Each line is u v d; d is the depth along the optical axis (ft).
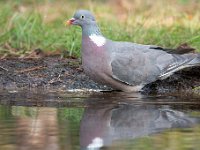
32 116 38.88
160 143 33.24
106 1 68.03
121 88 47.01
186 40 52.54
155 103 42.68
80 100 43.62
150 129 36.04
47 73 49.24
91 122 37.45
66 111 40.29
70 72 49.44
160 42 53.16
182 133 35.17
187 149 32.04
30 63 50.75
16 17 56.39
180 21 58.39
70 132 35.37
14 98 44.29
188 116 38.96
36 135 34.68
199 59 47.88
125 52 46.42
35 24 55.77
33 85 47.88
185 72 48.88
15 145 32.86
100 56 45.65
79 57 51.93
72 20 46.65
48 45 53.36
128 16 60.13
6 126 36.50
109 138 34.30
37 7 63.31
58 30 56.95
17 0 63.26
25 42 54.24
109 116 38.96
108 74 45.91
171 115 39.11
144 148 32.35
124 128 36.19
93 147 32.63
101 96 45.16
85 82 48.32
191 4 63.36
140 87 47.14
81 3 66.44
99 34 46.29
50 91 46.73
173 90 47.55
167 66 47.24
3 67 49.88
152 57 47.09
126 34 53.78
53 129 35.96
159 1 62.90
